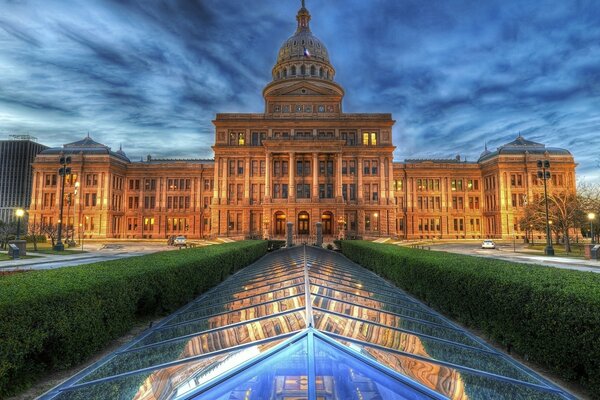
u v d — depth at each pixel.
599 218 43.88
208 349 5.05
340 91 81.69
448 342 5.65
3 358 5.18
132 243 60.69
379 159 69.06
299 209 65.06
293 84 73.12
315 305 6.40
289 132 70.12
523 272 8.53
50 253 34.41
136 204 80.25
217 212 68.44
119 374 4.39
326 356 4.07
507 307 7.47
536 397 4.11
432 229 80.69
